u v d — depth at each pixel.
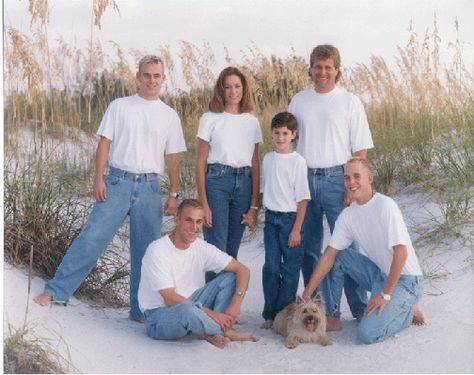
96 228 5.51
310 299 5.12
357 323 5.60
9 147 6.55
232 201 5.79
